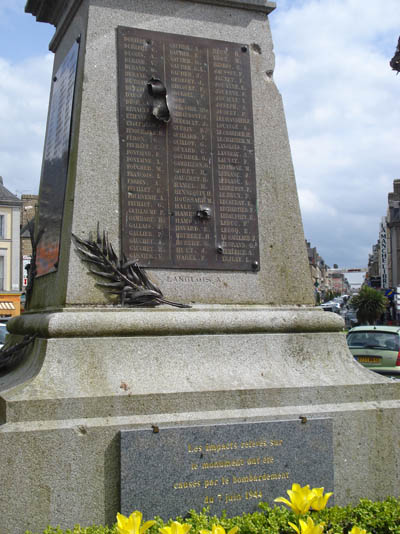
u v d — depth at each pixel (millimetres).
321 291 93250
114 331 4789
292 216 5770
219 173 5570
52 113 6254
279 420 4777
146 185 5320
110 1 5504
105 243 5102
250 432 4676
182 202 5414
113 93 5355
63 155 5594
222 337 5074
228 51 5789
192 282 5336
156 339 4891
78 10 5781
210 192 5512
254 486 4633
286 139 5891
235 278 5477
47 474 4230
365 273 131250
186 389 4695
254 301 5496
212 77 5695
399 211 58219
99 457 4359
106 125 5289
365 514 4426
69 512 4250
